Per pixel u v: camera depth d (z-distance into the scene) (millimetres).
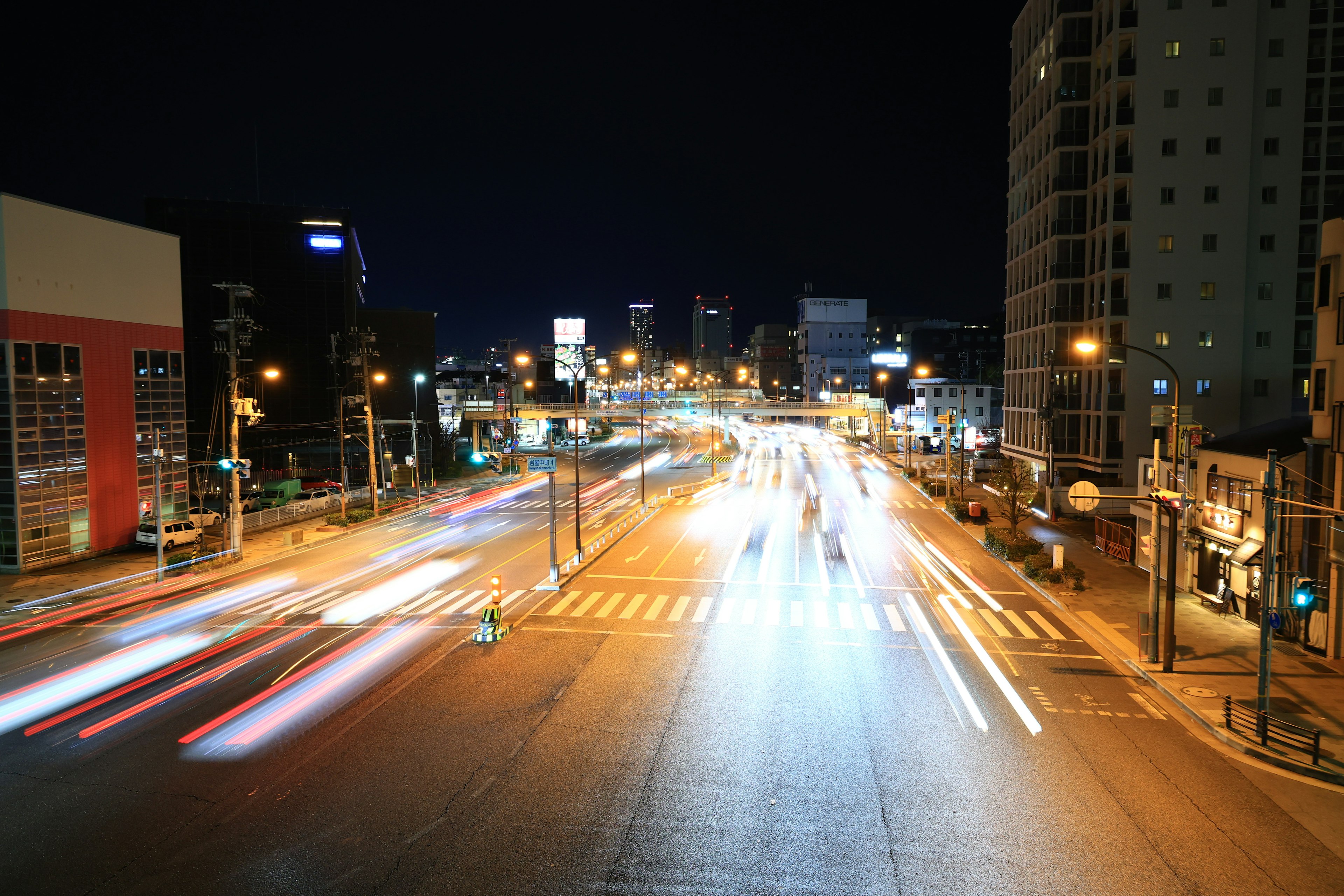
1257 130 46469
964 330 143000
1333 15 45531
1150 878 11023
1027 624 24438
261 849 11688
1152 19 46406
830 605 26750
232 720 16719
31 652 21859
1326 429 20594
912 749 15273
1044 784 13852
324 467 72188
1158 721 16719
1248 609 23953
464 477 76125
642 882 10891
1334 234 20297
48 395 33969
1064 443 52094
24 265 32844
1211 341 47250
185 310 67938
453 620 24859
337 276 71812
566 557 35344
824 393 143750
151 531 37344
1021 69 59781
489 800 13211
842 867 11297
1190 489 27984
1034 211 55875
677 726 16375
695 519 47688
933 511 50844
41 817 12703
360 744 15430
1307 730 14406
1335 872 11188
